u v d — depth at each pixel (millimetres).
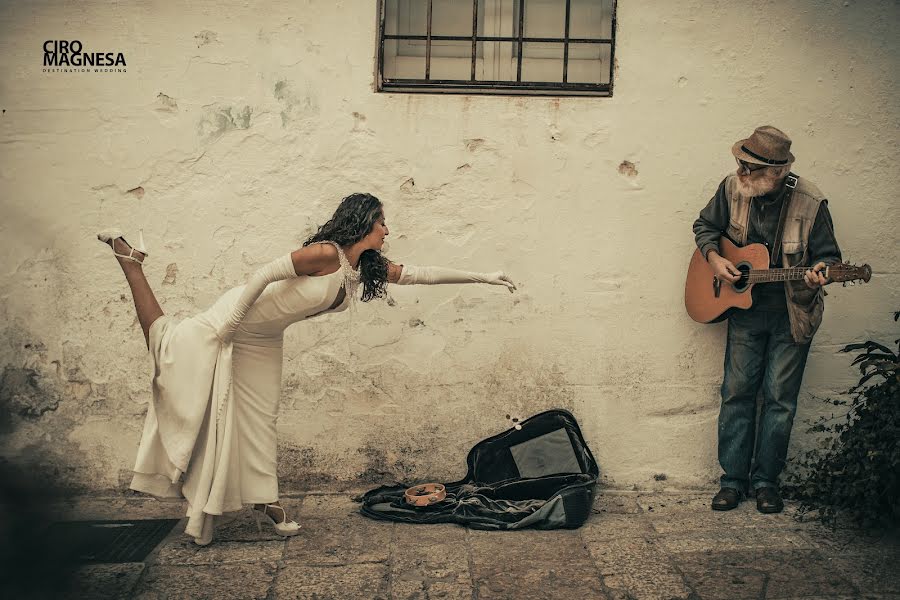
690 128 4113
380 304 4133
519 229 4141
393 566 3354
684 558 3434
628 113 4102
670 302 4184
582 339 4191
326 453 4195
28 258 4086
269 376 3582
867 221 4164
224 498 3461
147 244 4105
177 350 3377
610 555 3469
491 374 4191
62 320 4117
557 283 4168
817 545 3553
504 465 4090
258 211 4105
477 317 4164
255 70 4043
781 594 3111
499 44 4301
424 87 4156
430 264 4152
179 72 4035
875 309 4184
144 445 3439
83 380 4145
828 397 4223
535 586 3184
